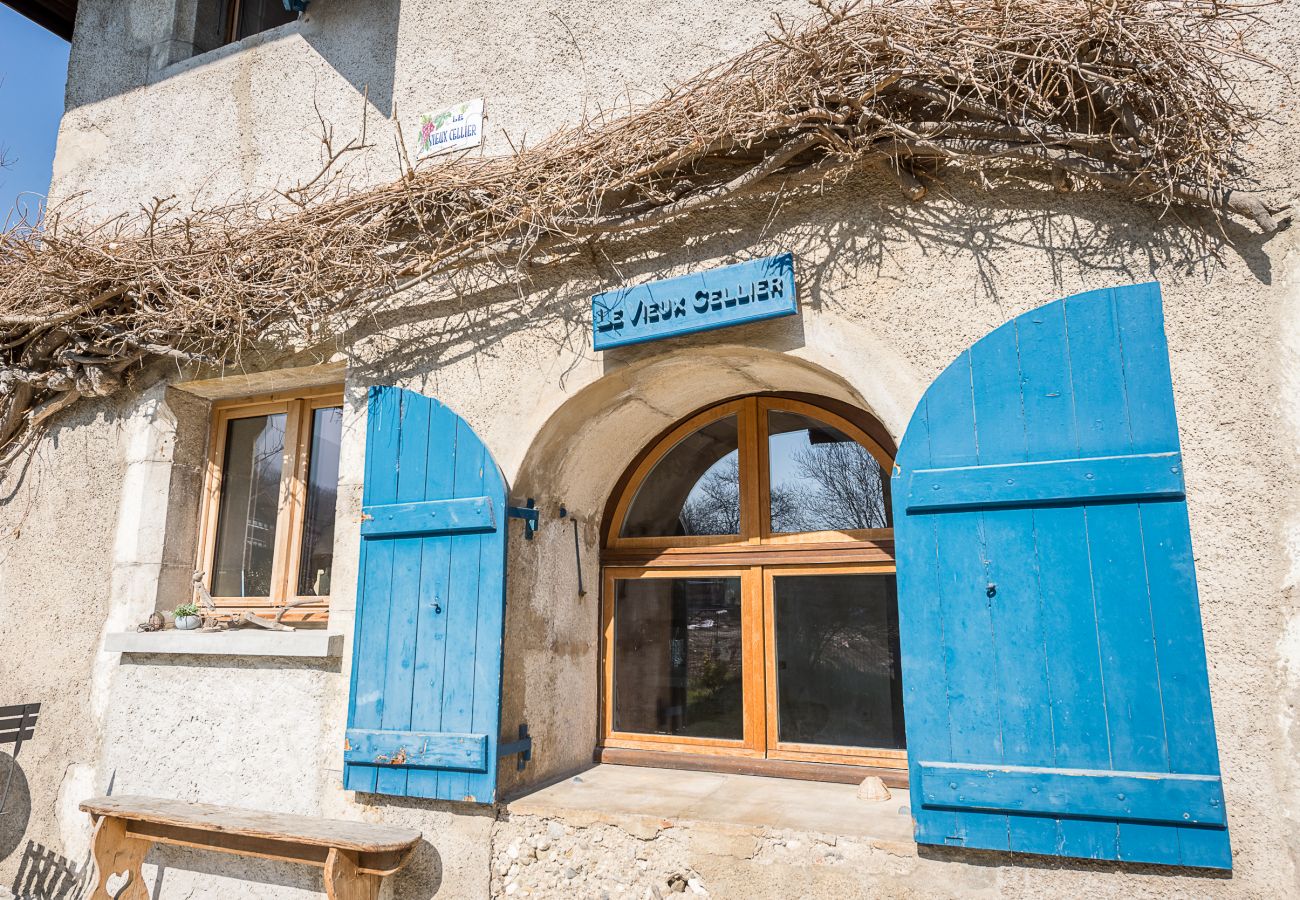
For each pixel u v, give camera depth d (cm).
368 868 292
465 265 335
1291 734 213
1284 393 226
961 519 249
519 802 299
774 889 257
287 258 352
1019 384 248
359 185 399
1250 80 249
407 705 316
